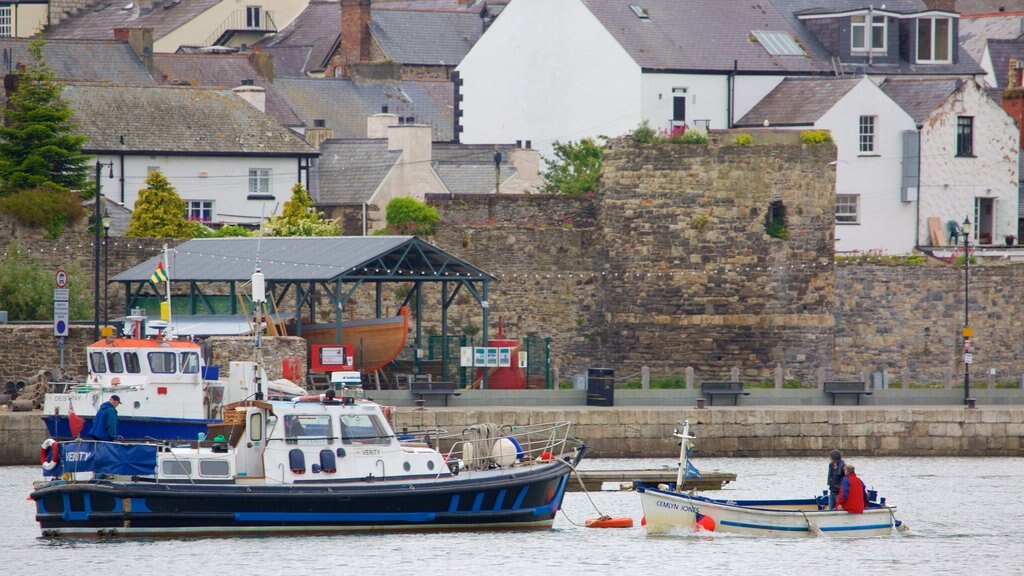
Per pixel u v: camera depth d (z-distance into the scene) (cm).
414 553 14188
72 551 14175
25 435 19125
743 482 18400
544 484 15188
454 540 14800
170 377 17075
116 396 15038
